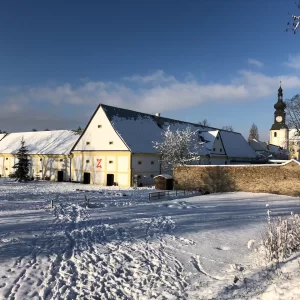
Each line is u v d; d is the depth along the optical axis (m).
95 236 15.24
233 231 15.87
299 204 25.39
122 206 25.31
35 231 16.00
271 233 11.03
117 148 44.34
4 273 10.27
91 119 47.66
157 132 51.09
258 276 8.99
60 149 52.56
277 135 90.19
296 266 9.09
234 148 63.50
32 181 50.28
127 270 10.73
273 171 33.16
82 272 10.53
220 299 7.73
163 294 8.75
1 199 29.03
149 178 45.53
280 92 89.38
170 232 15.96
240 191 35.06
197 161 49.47
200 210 22.77
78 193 34.38
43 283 9.57
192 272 10.48
